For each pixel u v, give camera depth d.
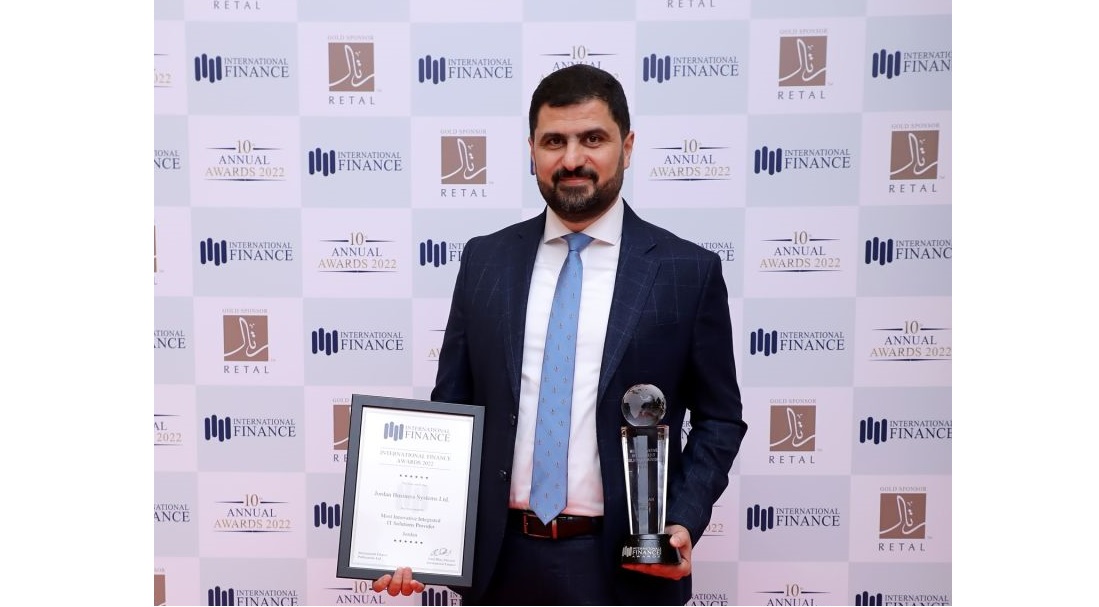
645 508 1.77
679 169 2.46
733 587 2.55
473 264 2.00
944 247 2.46
